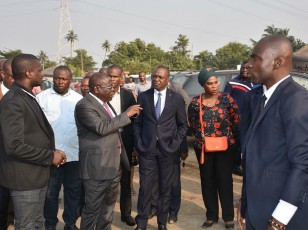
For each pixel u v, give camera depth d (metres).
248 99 2.35
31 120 2.84
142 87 10.04
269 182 1.96
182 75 9.11
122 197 4.43
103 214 3.74
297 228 1.96
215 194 4.37
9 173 2.83
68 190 4.07
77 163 4.04
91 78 3.47
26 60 2.87
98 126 3.31
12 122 2.70
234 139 4.25
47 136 2.99
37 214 2.97
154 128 3.93
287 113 1.89
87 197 3.49
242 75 5.28
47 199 3.94
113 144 3.48
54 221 4.02
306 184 1.84
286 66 2.03
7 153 2.72
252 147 2.04
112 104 4.24
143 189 4.00
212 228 4.34
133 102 4.38
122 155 3.76
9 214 3.84
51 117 4.02
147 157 3.96
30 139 2.86
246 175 2.07
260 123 2.03
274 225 1.85
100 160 3.41
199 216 4.70
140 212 4.02
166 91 4.02
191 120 4.34
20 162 2.83
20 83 2.88
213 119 4.17
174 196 4.45
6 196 3.42
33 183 2.87
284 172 1.92
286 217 1.83
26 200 2.88
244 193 2.26
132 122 4.36
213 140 4.10
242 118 2.40
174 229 4.30
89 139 3.44
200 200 5.27
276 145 1.95
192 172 6.77
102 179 3.41
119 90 4.33
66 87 4.09
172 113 3.97
